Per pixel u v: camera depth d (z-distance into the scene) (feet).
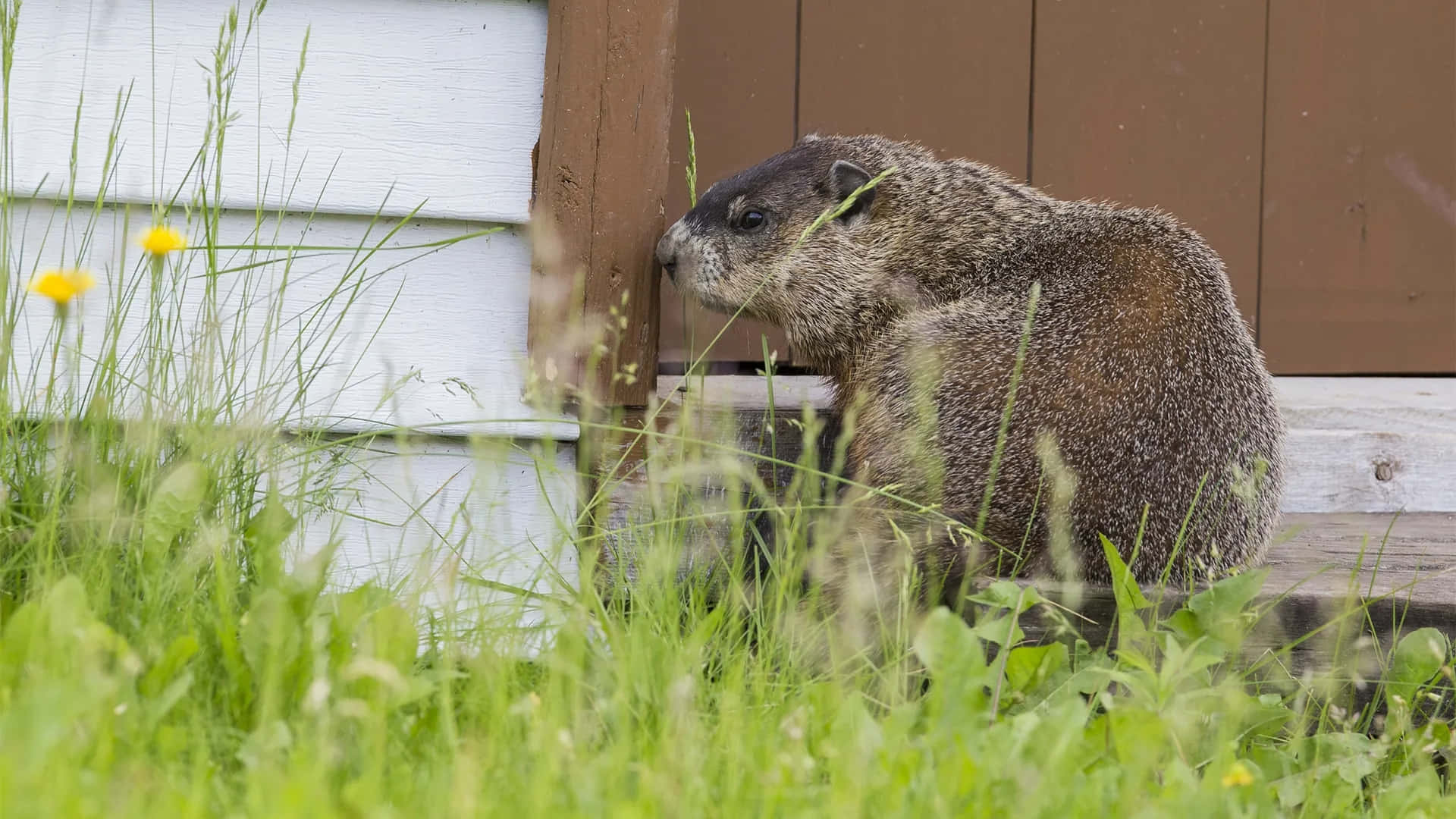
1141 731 13.24
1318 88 32.22
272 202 20.24
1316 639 19.35
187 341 19.86
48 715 10.09
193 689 12.76
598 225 20.89
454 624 15.74
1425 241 32.73
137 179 19.86
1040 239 26.32
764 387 28.91
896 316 27.12
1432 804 13.99
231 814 10.10
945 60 31.40
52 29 19.57
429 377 20.66
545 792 10.68
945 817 10.89
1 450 15.89
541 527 20.62
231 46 17.80
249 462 17.25
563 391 20.72
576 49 20.52
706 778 12.03
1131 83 31.86
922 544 20.62
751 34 30.91
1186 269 23.76
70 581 12.34
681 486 19.52
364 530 19.33
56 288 14.35
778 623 16.61
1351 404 28.40
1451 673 16.52
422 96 20.48
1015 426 21.99
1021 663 15.76
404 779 11.28
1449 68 32.45
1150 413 21.68
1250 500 20.79
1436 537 25.09
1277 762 15.47
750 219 26.91
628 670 13.67
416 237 20.68
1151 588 20.31
